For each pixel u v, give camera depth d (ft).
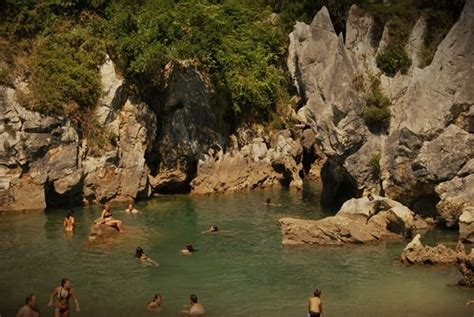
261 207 142.92
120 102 153.69
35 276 94.99
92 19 155.53
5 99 138.21
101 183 146.41
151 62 153.38
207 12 165.68
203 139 165.37
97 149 147.64
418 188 121.70
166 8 158.40
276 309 82.64
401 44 133.69
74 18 155.53
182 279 94.02
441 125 118.52
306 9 184.44
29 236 116.16
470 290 88.43
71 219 120.37
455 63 119.75
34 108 139.64
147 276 95.20
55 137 141.18
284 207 142.72
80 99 147.84
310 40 138.62
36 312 73.82
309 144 181.27
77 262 101.40
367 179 130.11
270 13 189.78
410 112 121.49
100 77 151.33
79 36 152.05
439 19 133.08
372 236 111.75
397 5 139.74
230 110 173.17
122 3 157.38
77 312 81.61
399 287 89.71
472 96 117.70
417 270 96.68
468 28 120.57
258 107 176.04
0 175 135.44
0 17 148.77
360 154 129.49
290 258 103.09
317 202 148.46
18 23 148.77
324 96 133.18
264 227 123.24
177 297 86.94
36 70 144.87
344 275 94.79
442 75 120.37
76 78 147.95
